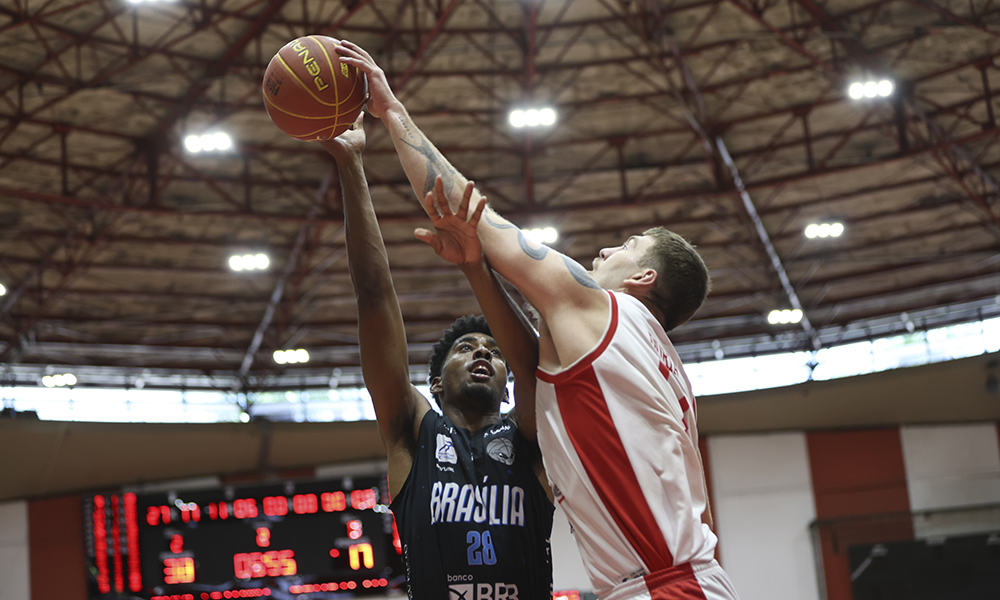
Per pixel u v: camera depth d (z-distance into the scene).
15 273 21.91
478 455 3.09
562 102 20.05
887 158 19.67
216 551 17.30
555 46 18.78
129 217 20.78
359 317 3.16
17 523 18.62
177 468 19.81
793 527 19.05
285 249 22.97
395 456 3.16
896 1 17.69
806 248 24.22
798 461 19.45
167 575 17.23
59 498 18.83
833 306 26.61
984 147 20.36
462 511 2.96
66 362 25.55
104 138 19.00
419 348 27.25
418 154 2.71
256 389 27.31
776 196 22.38
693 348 27.72
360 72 3.03
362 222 3.18
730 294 25.84
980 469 19.36
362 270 3.16
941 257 24.41
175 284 23.61
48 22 16.45
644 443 2.40
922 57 18.81
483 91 19.59
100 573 17.38
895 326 26.84
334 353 27.12
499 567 2.90
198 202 21.00
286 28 18.03
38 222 20.55
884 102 19.64
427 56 18.69
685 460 2.48
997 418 19.70
